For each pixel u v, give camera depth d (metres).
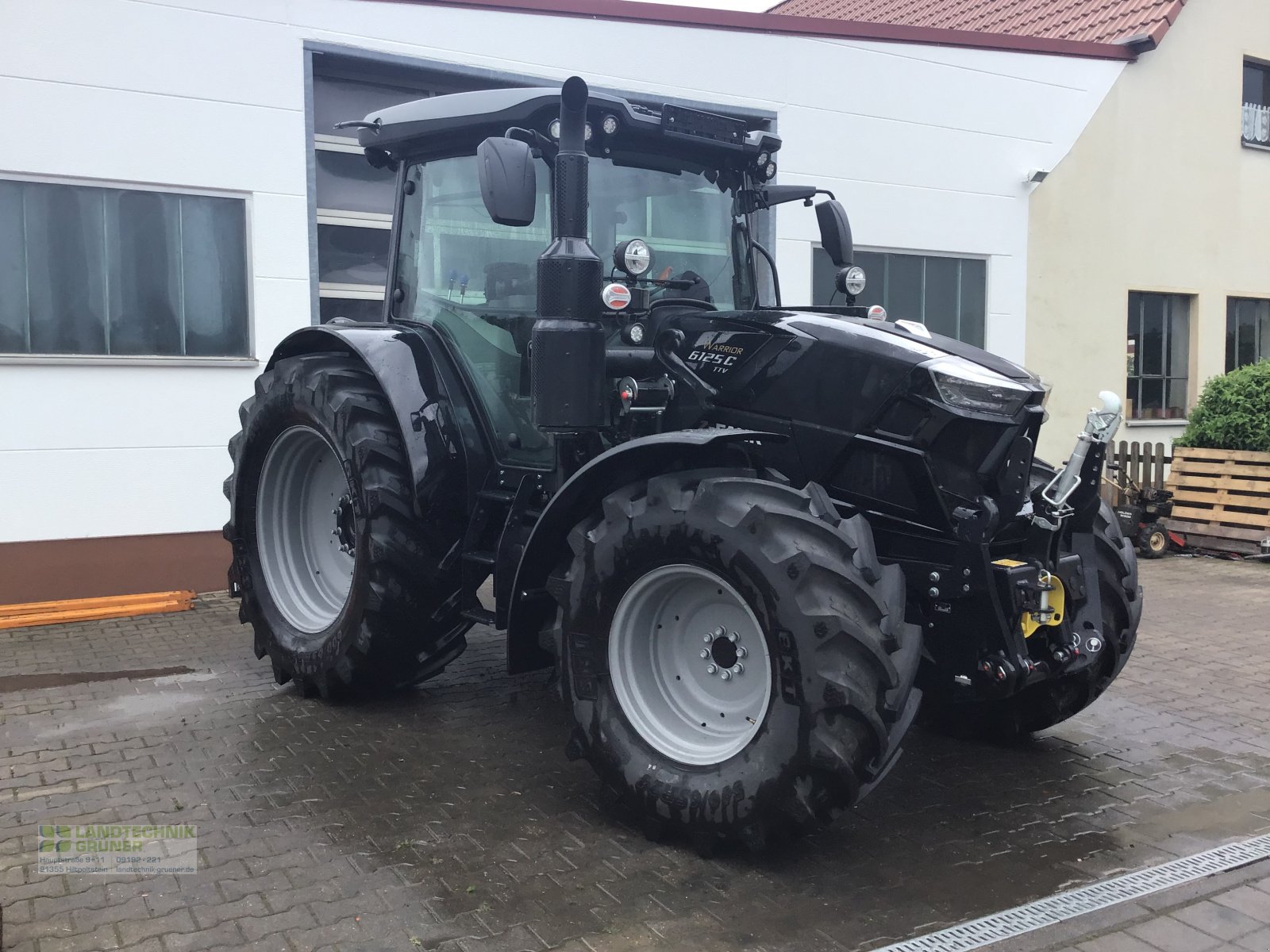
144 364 6.42
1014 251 9.95
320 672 4.55
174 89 6.41
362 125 4.61
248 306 6.75
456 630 4.61
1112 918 2.87
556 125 3.96
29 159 6.05
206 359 6.61
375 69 7.18
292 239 6.83
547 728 4.38
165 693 4.82
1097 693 4.11
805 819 3.02
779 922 2.83
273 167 6.74
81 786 3.70
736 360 3.71
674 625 3.47
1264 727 4.55
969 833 3.45
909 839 3.39
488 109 4.08
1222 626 6.45
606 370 3.69
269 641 4.85
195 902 2.88
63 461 6.26
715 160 4.36
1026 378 3.51
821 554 3.03
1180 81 10.91
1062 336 10.39
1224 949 2.73
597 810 3.56
